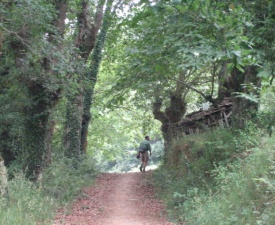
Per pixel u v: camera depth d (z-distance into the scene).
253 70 11.01
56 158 17.42
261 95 9.47
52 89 13.36
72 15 17.39
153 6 4.66
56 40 12.52
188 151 14.38
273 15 4.62
